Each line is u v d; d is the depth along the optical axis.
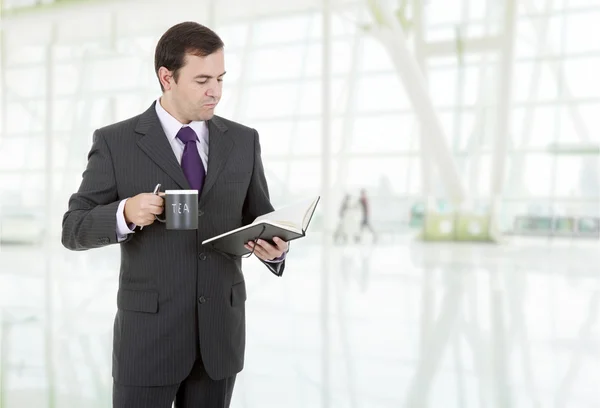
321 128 16.42
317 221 15.76
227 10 16.28
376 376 3.46
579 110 14.44
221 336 1.52
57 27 16.06
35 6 14.96
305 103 17.09
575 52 14.48
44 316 5.15
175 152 1.54
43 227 16.73
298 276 7.71
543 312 5.23
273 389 3.25
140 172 1.48
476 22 15.08
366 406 2.96
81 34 16.86
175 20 15.51
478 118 15.02
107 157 1.50
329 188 15.49
